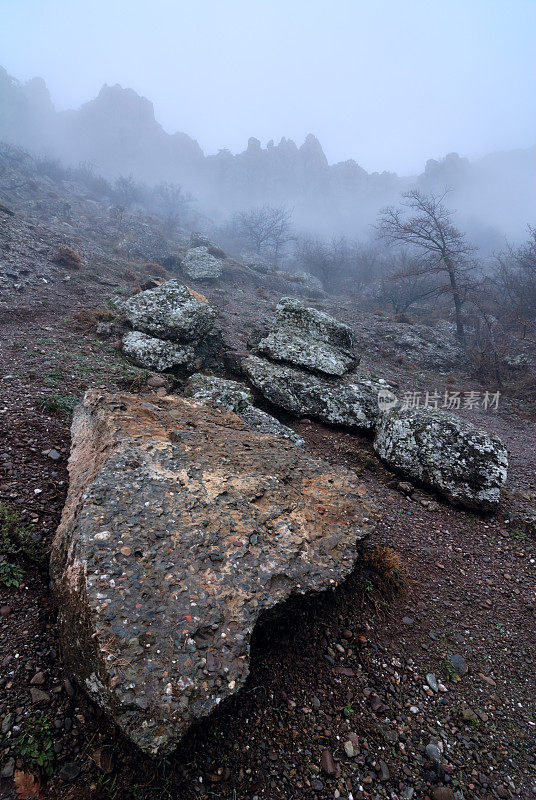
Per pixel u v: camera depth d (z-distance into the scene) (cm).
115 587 230
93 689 203
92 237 2511
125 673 197
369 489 552
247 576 264
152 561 253
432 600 377
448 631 346
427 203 2483
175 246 3216
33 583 278
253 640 279
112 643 206
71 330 845
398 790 227
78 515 273
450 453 549
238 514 307
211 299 1997
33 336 773
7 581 270
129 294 1297
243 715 243
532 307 2089
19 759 190
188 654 214
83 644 215
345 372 814
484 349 1599
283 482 366
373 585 363
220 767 216
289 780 221
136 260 2286
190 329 827
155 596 234
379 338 1888
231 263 3009
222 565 265
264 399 748
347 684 281
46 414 497
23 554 293
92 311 966
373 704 271
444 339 1933
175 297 878
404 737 255
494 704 288
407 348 1803
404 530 474
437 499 553
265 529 305
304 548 303
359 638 313
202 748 219
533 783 241
